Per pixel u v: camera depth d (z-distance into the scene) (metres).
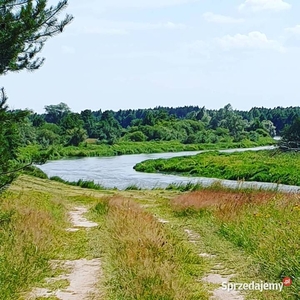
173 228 12.80
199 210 16.03
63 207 18.00
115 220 12.38
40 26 8.73
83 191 27.89
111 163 65.62
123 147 98.31
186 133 130.12
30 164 9.34
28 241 9.57
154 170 52.41
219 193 20.02
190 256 9.45
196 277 8.27
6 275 7.50
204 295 7.19
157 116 144.50
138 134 117.19
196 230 12.87
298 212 11.73
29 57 9.23
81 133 99.31
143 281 7.15
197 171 49.09
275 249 8.82
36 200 16.92
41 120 104.06
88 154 85.25
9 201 14.12
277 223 10.63
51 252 9.73
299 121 73.94
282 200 13.72
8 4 8.55
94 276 8.27
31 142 68.94
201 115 163.88
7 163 9.24
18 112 8.77
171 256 8.89
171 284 7.12
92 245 10.52
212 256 9.85
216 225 12.89
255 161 53.44
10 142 10.13
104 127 119.06
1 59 8.60
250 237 10.30
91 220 15.22
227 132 131.75
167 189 30.81
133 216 12.61
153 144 107.06
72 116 115.94
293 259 7.98
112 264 8.55
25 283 7.63
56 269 8.67
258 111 197.50
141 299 6.64
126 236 9.98
